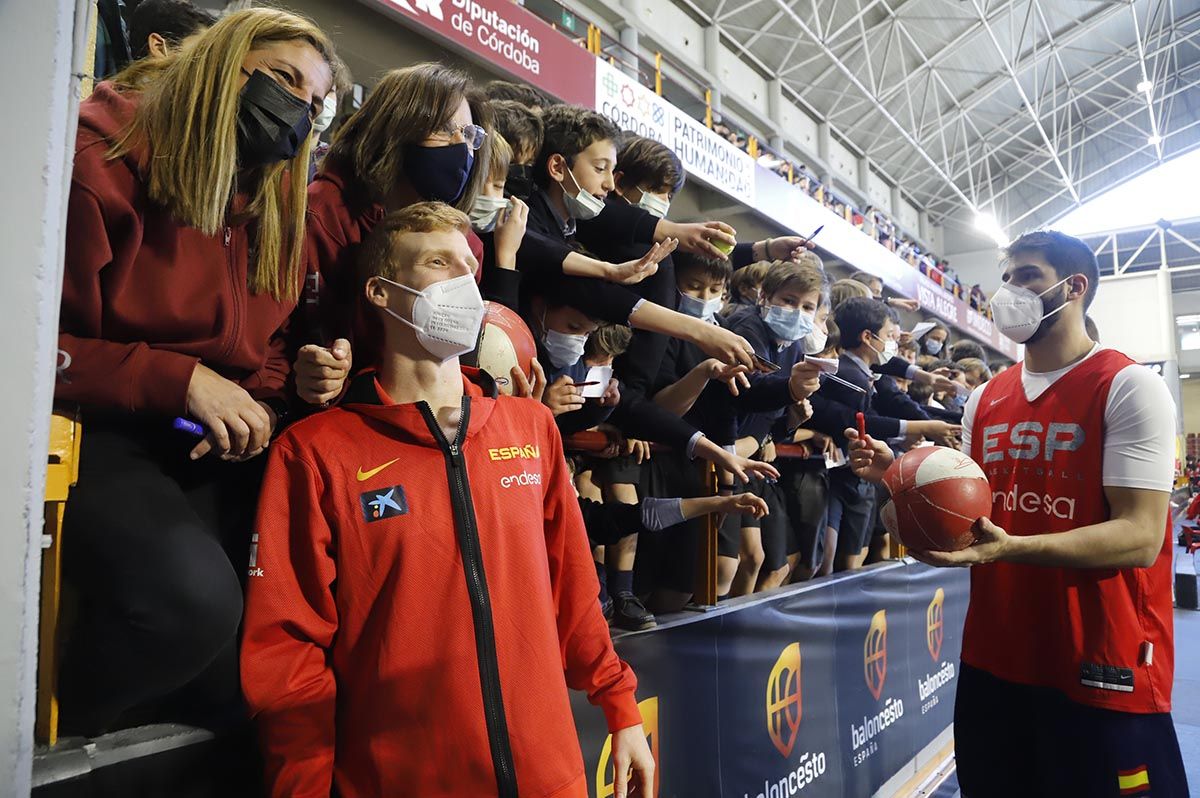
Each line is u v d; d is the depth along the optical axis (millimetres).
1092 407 1545
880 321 3033
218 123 921
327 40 1078
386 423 992
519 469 1061
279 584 901
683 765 1708
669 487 2084
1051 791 1515
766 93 16969
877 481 1848
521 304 1796
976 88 19453
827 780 2295
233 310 1009
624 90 6918
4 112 577
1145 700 1445
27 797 602
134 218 911
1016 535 1652
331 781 891
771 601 2072
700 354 2340
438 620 921
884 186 22250
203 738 911
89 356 852
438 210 1062
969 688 1698
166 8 1513
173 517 882
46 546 712
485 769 898
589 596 1140
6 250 581
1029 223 25031
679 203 9391
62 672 844
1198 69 21172
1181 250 23453
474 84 1434
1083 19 17797
